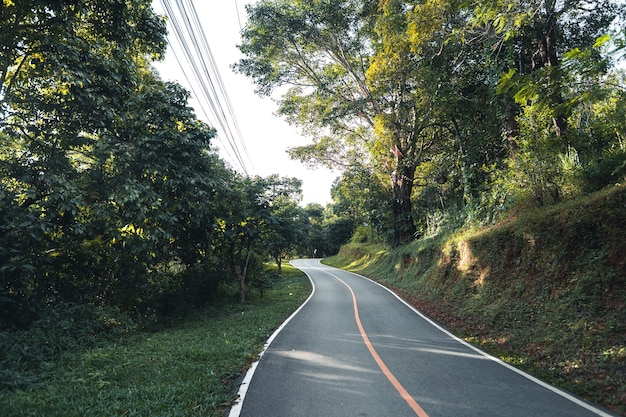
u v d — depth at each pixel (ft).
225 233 53.98
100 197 34.24
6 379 19.30
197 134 38.68
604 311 24.99
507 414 15.75
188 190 38.75
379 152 81.56
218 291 58.49
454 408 16.43
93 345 27.96
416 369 22.50
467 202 66.39
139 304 41.09
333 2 77.15
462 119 68.33
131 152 34.45
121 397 17.66
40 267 31.71
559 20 50.39
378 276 104.99
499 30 31.55
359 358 25.14
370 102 87.30
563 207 34.42
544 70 25.76
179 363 23.32
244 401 17.54
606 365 20.65
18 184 30.76
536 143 41.39
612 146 38.55
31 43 28.07
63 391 18.38
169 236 35.78
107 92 34.04
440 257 65.57
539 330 28.19
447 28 49.16
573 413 15.83
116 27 30.45
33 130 31.76
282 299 65.57
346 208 164.35
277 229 71.36
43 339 24.99
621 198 28.43
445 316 43.14
